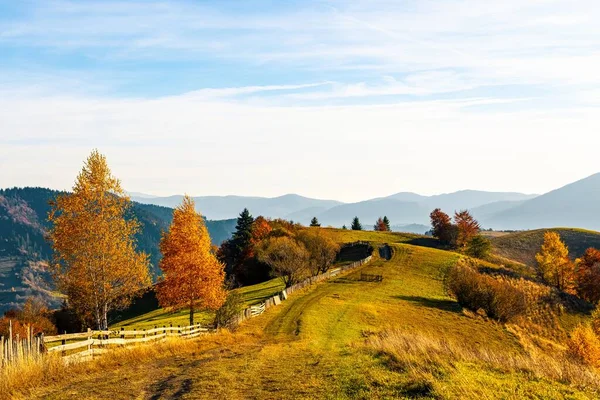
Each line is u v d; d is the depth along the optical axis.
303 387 14.94
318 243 79.19
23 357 17.11
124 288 37.94
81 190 36.22
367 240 131.38
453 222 134.38
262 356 22.12
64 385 16.30
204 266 38.34
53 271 36.41
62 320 73.69
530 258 134.38
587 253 91.19
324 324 38.97
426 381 13.89
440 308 54.34
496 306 54.00
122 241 37.88
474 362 17.64
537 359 18.25
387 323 42.09
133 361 21.53
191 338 31.58
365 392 13.58
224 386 15.62
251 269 97.12
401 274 78.00
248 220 108.69
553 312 65.94
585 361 37.72
